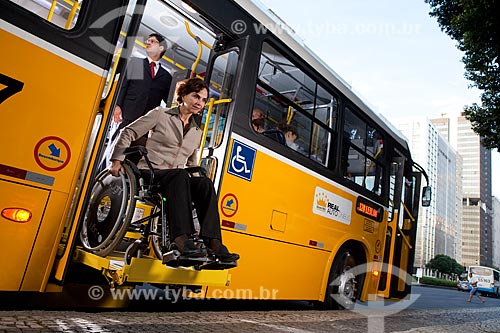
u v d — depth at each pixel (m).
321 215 5.10
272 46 4.46
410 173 7.73
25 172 2.66
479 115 8.92
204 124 4.05
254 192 4.15
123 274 2.93
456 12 8.27
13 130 2.61
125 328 2.82
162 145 3.67
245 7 4.20
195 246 3.00
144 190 3.18
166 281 3.23
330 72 5.34
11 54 2.60
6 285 2.64
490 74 8.16
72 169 2.87
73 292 3.26
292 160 4.65
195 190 3.38
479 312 9.91
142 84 4.69
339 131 5.49
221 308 4.71
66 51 2.84
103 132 2.95
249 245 4.12
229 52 4.10
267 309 5.14
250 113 4.13
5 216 2.60
